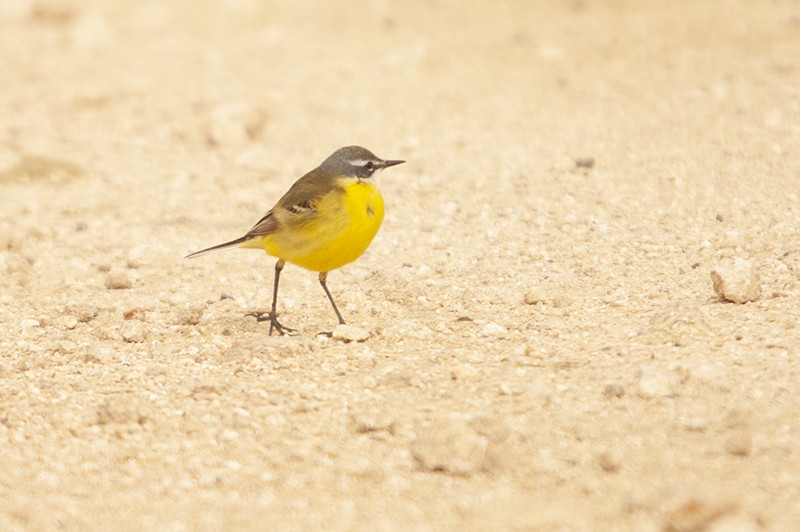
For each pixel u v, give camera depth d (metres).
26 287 14.20
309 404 9.97
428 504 8.06
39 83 24.58
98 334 12.35
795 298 11.68
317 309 12.97
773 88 19.50
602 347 10.88
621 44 24.11
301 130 20.58
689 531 7.40
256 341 11.41
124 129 21.33
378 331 12.00
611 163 17.34
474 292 13.05
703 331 10.91
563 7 28.69
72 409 10.14
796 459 8.24
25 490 8.65
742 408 9.12
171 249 15.36
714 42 23.06
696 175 16.31
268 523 7.91
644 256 13.73
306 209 11.34
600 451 8.66
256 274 14.25
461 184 17.16
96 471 8.95
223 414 9.88
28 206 17.64
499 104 21.12
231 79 23.88
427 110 21.19
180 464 9.01
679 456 8.46
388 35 27.34
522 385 10.03
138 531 7.88
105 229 16.47
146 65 25.45
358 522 7.84
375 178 11.64
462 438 8.62
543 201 16.09
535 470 8.45
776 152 16.69
